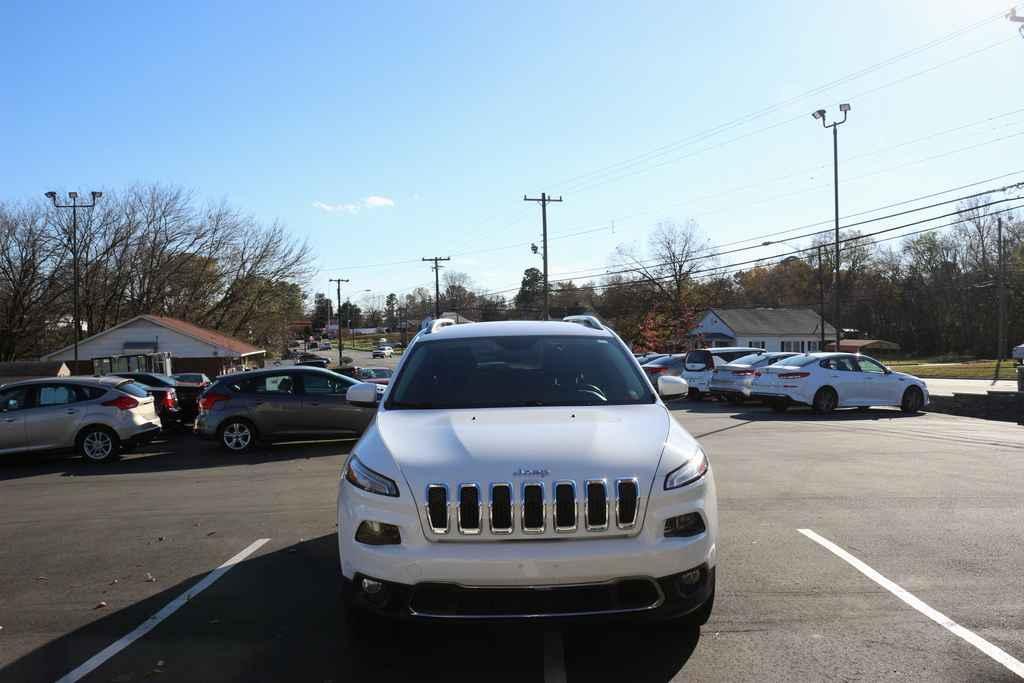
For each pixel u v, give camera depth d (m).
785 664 3.89
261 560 6.17
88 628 4.69
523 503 3.63
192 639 4.45
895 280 83.94
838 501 7.73
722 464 10.20
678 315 66.62
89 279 49.19
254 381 14.03
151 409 14.20
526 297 103.38
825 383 18.92
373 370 30.17
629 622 3.66
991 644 4.11
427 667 3.96
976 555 5.77
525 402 4.82
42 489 10.55
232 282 57.72
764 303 91.31
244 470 11.52
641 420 4.39
